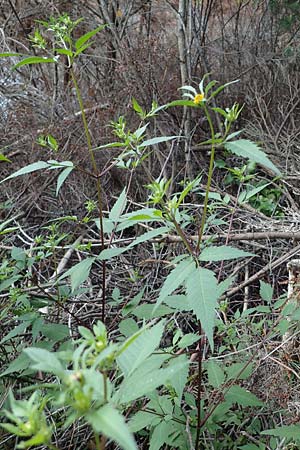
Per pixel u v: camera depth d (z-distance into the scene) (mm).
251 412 1975
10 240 3135
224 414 1895
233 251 1467
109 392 1054
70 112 4816
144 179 4195
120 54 4957
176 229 1501
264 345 2160
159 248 3305
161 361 1248
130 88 4633
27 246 3537
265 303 2918
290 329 2158
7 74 5480
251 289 3078
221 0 5887
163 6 5621
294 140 4609
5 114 4750
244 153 1363
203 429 1763
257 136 4598
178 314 2576
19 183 4242
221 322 2217
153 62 4820
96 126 4359
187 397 1823
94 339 956
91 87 5117
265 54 5457
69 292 2393
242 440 1885
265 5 5734
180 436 1693
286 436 1555
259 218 3367
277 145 4512
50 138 2289
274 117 5066
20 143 4340
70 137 4273
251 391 2025
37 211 4117
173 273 1437
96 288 2949
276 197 4016
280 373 2035
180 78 4805
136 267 3082
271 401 1997
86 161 4215
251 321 2441
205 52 5301
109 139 4281
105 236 3471
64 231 3723
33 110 4730
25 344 2246
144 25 5777
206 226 2475
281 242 3152
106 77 5184
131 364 1117
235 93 5156
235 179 4223
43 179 4207
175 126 4621
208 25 5918
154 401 1696
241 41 5648
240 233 3094
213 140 1436
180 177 4473
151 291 2703
